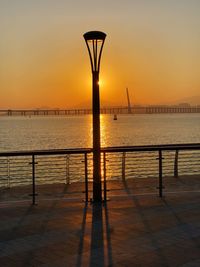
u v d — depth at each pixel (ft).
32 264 18.21
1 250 20.10
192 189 35.96
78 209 28.37
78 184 39.14
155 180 40.86
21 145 176.24
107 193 34.30
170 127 357.00
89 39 29.63
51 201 30.94
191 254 19.25
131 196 32.50
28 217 26.32
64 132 296.71
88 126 449.06
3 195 34.32
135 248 20.18
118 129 339.98
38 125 492.13
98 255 19.27
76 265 18.07
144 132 278.87
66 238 21.93
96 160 30.40
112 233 22.75
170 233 22.61
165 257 18.89
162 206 29.01
